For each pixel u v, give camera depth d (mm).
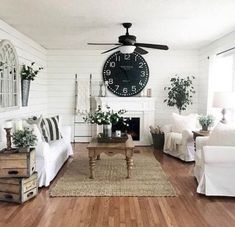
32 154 3404
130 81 6906
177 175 4371
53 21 4305
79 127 7055
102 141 4426
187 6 3545
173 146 5520
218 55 5652
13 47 4500
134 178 4160
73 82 6969
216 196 3465
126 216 2896
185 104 6852
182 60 6906
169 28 4723
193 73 6930
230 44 5027
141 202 3273
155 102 6980
